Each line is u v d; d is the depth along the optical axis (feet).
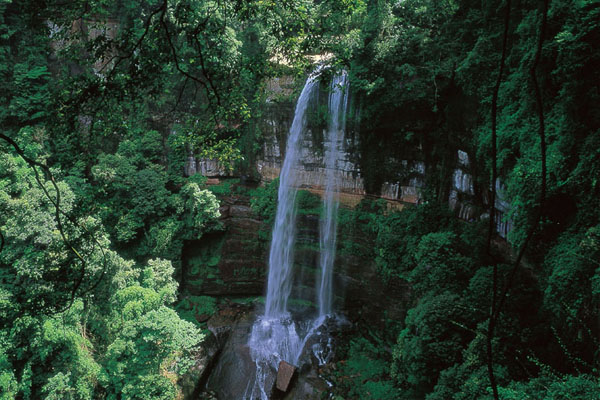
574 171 40.55
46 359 64.75
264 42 84.48
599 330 36.42
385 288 85.25
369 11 79.41
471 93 64.59
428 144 82.64
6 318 59.16
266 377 83.25
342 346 87.04
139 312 66.64
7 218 65.67
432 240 67.46
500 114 55.88
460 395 45.68
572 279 39.11
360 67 79.10
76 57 32.17
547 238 45.57
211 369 87.45
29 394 62.54
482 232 68.90
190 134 40.16
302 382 79.36
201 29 29.30
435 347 54.34
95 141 34.30
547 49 42.47
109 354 65.72
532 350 46.16
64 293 34.58
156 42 28.37
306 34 36.78
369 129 88.17
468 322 54.75
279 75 39.17
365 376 78.43
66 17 32.35
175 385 76.23
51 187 68.13
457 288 61.82
